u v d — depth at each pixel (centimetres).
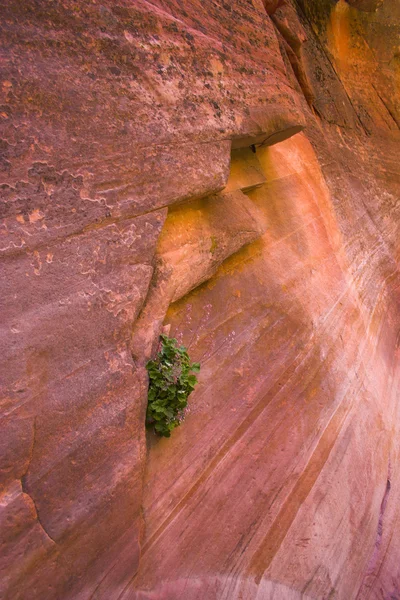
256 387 415
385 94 827
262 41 439
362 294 634
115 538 293
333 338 521
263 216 484
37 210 266
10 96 260
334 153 686
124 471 297
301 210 541
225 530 364
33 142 266
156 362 336
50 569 262
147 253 319
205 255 385
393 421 595
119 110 309
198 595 336
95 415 285
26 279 259
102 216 295
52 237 271
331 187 641
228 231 406
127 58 317
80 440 276
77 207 283
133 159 313
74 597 274
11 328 252
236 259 443
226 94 386
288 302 470
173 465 345
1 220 252
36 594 256
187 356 353
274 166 523
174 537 335
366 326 612
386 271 743
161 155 330
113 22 312
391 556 508
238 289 433
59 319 271
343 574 450
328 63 725
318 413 466
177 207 375
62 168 277
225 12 409
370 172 766
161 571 323
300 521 419
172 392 330
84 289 284
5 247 253
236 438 389
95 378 286
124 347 304
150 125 326
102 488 285
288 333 460
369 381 571
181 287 370
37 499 257
